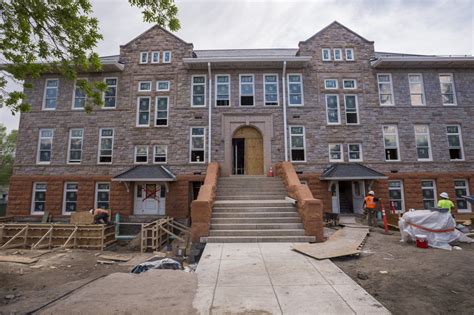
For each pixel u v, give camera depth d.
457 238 8.23
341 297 4.46
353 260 6.86
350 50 17.83
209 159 16.44
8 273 7.55
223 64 17.06
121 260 9.76
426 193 16.34
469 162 16.39
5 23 6.54
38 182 16.64
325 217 13.67
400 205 16.14
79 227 12.90
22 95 7.67
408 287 4.96
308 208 9.19
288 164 14.01
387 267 6.18
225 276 5.54
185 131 16.95
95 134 17.00
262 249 7.88
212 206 10.62
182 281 5.09
